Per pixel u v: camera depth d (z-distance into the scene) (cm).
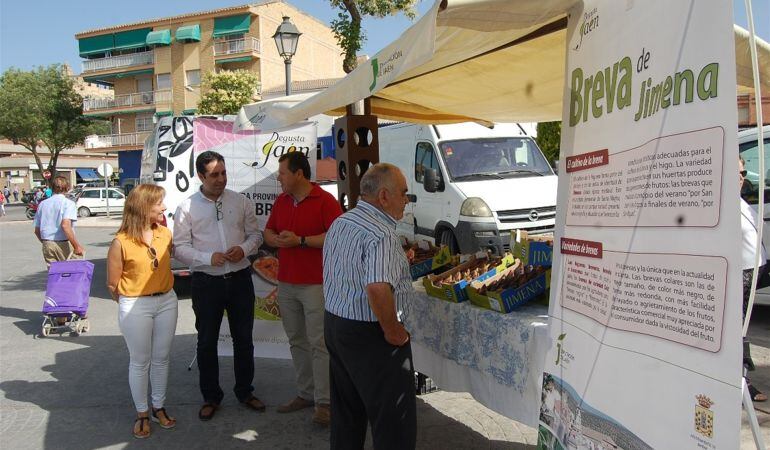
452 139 902
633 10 190
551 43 329
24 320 781
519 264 357
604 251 206
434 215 877
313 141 554
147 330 395
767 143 575
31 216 3341
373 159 463
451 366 357
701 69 158
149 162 885
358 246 270
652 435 177
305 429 412
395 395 277
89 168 7131
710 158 155
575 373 224
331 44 5081
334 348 289
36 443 396
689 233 163
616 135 201
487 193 808
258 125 485
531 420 282
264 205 547
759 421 391
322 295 408
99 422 431
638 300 185
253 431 410
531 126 1088
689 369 163
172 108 4444
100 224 2586
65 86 5094
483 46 291
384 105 506
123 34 4588
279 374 535
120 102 4662
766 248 552
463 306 340
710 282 156
